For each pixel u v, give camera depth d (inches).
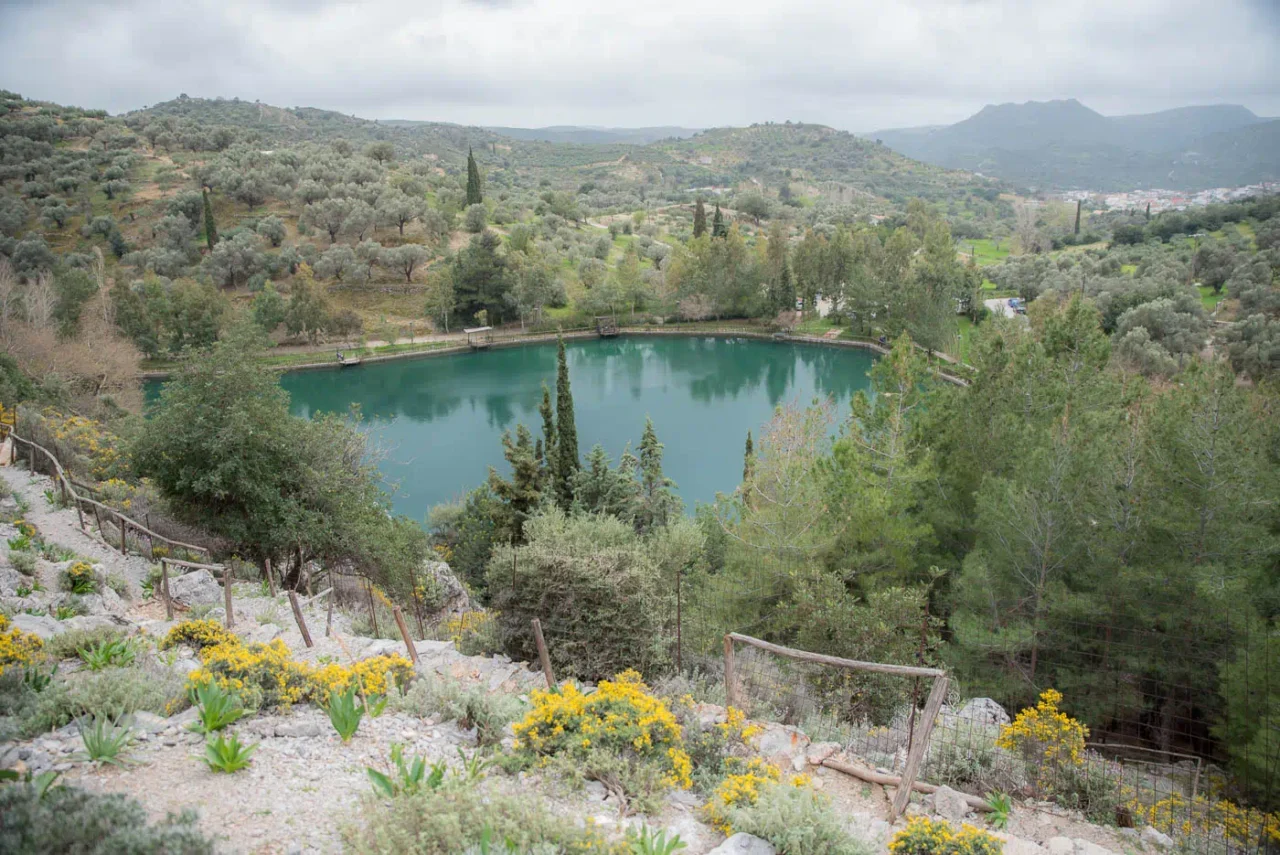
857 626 515.8
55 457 986.1
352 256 4365.2
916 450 892.6
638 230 6353.3
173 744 278.5
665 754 302.0
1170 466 619.8
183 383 796.0
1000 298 4131.4
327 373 3454.7
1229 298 2987.2
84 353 1967.3
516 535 1328.7
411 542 968.9
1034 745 358.9
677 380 3316.9
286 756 279.6
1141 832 323.9
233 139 6584.6
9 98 6702.8
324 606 690.8
